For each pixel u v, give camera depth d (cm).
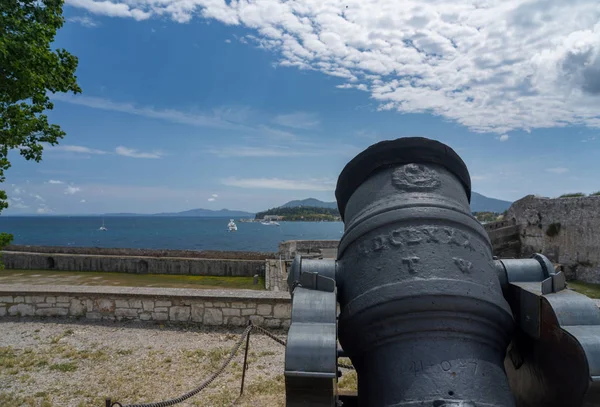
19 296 759
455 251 242
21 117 518
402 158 289
